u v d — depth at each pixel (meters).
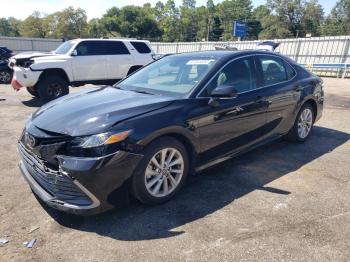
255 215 3.35
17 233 3.04
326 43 23.19
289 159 4.89
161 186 3.50
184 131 3.50
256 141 4.56
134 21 90.56
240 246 2.86
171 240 2.94
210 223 3.20
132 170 3.14
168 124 3.35
